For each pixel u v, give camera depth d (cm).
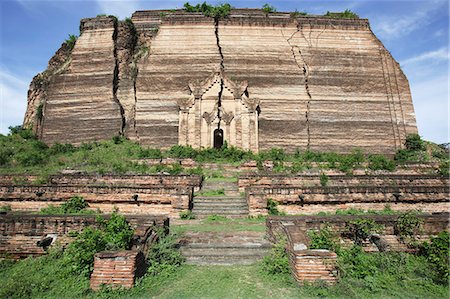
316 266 734
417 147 3081
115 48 3378
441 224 963
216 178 2106
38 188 1538
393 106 3250
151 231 929
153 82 3203
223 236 1064
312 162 2525
